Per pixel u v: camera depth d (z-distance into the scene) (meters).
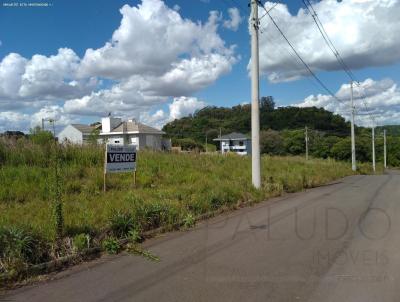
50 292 5.93
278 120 102.81
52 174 13.46
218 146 107.19
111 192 12.75
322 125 97.31
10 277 6.36
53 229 7.74
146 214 9.89
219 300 5.52
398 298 5.52
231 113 128.38
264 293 5.74
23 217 8.73
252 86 18.41
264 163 30.11
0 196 10.83
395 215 12.38
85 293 5.87
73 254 7.45
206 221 11.47
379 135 108.31
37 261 6.99
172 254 7.89
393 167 101.12
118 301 5.55
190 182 16.44
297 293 5.73
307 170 30.17
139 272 6.80
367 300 5.45
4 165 14.27
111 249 8.02
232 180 18.42
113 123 62.41
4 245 6.71
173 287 6.04
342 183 27.36
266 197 16.98
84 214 9.21
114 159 13.34
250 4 18.73
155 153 22.84
